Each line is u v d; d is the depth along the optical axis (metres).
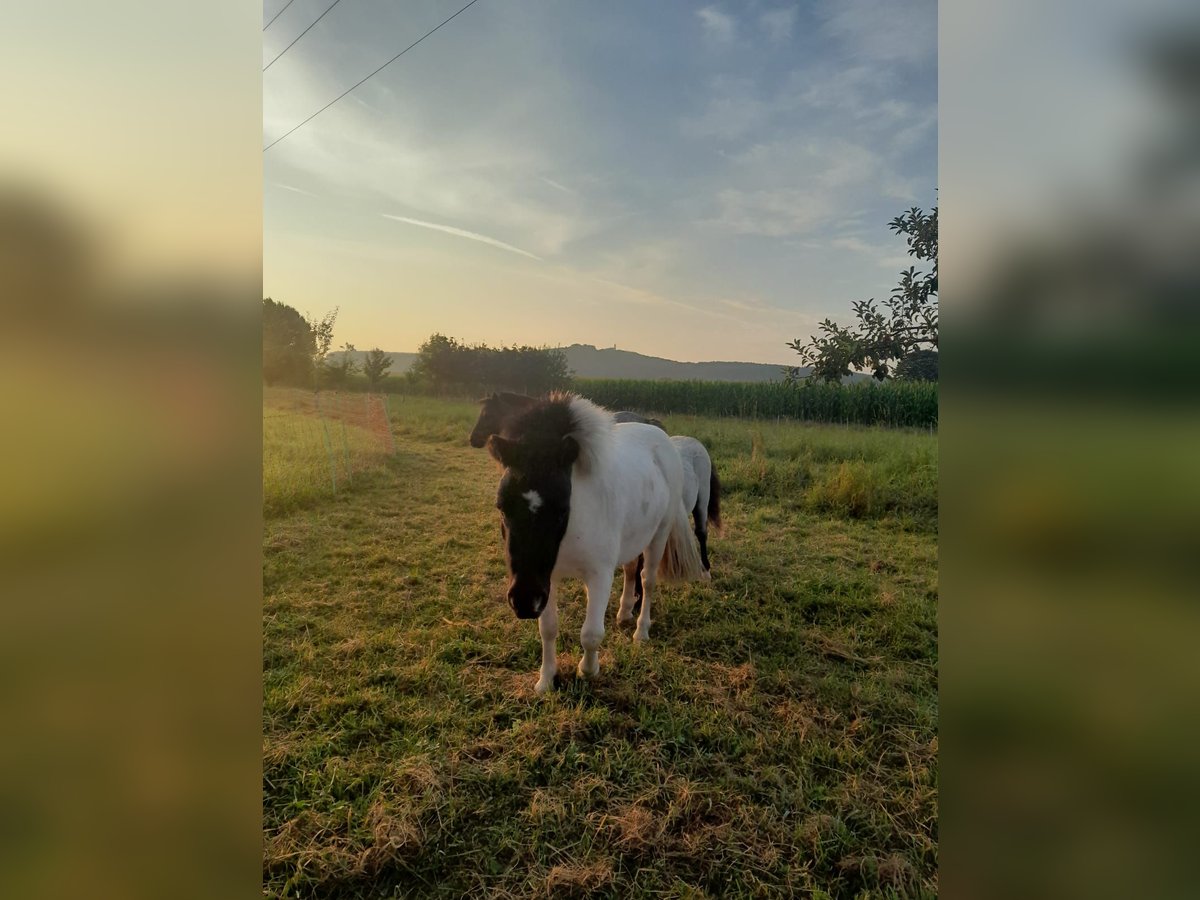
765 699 2.93
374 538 5.37
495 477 8.07
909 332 5.89
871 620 3.79
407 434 12.47
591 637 2.97
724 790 2.35
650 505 3.35
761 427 11.30
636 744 2.62
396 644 3.44
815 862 2.03
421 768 2.40
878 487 6.37
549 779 2.39
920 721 2.77
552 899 1.90
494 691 2.98
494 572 4.58
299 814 2.19
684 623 3.78
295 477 7.05
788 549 5.08
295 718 2.77
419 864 2.03
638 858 2.05
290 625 3.70
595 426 2.84
